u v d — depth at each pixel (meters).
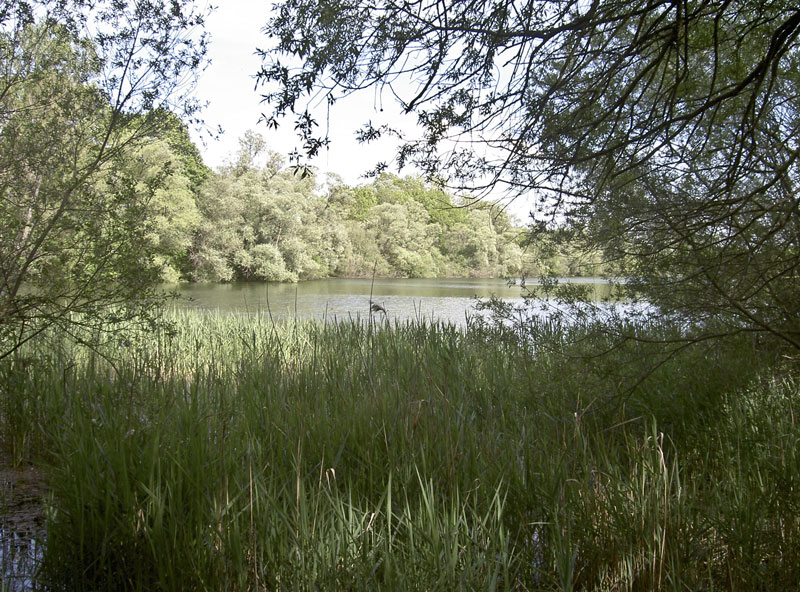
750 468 4.09
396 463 3.94
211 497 3.50
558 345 5.30
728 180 3.78
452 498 3.42
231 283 36.25
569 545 3.21
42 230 5.45
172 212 29.00
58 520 3.51
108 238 5.43
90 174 5.74
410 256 41.34
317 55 3.14
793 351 4.77
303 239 40.44
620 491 3.65
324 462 4.03
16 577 3.28
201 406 4.68
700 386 4.99
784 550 3.39
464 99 3.64
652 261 4.64
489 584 2.93
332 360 6.25
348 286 34.34
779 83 4.65
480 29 3.25
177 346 8.04
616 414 4.82
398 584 2.88
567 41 3.42
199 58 6.01
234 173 42.75
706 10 3.93
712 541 3.59
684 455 4.59
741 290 4.29
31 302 5.26
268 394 4.94
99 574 3.26
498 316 5.82
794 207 3.48
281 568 3.02
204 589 3.00
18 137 5.67
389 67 3.29
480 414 5.21
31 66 6.00
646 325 5.66
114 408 4.54
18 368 5.39
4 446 5.12
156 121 6.00
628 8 3.59
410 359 6.43
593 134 4.02
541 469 3.93
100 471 3.62
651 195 4.64
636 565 3.29
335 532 3.14
